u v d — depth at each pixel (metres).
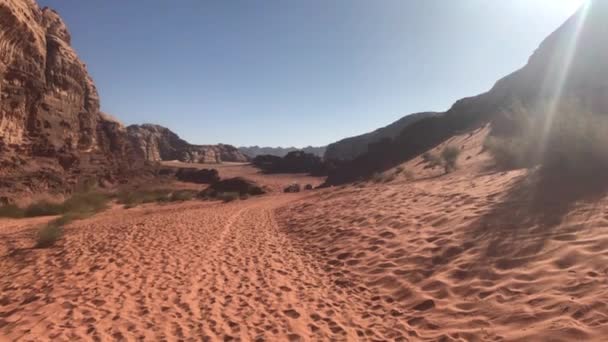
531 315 3.25
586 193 5.79
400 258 5.77
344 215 10.40
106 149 41.34
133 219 14.02
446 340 3.32
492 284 4.08
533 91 27.64
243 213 15.91
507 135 18.19
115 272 6.21
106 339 3.73
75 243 8.97
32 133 25.52
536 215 5.55
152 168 55.97
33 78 25.02
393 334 3.67
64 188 26.23
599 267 3.59
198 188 51.22
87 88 37.34
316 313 4.38
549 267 3.96
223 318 4.29
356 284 5.30
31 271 6.71
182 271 6.28
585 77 21.69
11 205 19.27
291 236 9.69
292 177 73.69
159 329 3.98
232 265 6.71
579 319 2.95
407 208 8.94
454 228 6.27
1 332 3.95
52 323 4.13
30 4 28.12
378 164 42.50
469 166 15.62
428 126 43.81
